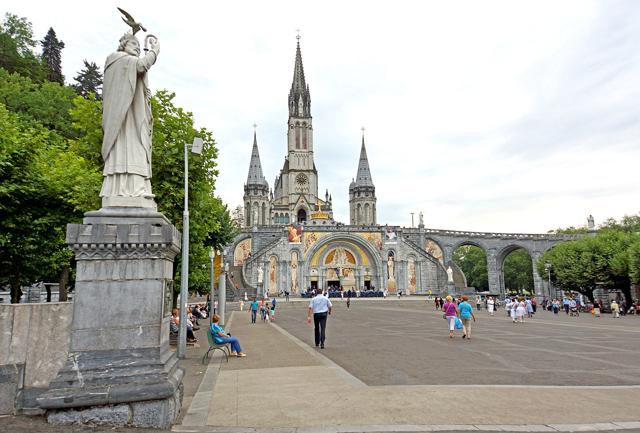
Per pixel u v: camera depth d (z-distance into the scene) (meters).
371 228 79.94
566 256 60.81
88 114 19.78
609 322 32.53
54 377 7.28
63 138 35.31
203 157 21.88
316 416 7.42
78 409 6.61
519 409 7.80
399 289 78.31
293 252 77.06
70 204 19.86
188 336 19.14
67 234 7.04
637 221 80.44
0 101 38.44
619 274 53.44
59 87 44.50
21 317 7.20
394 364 12.98
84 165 20.69
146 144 7.98
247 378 10.91
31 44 53.81
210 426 6.91
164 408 6.82
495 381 10.47
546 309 61.56
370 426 6.87
